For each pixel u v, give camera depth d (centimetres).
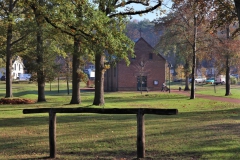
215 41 3528
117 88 5953
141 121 710
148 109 699
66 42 2919
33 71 3250
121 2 2361
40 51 3238
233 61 3881
